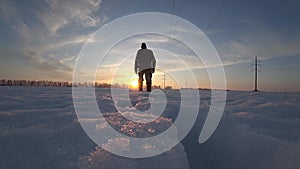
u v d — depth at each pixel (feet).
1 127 6.11
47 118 7.58
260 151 7.19
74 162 4.24
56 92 22.30
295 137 7.23
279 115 10.73
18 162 4.03
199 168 8.84
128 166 4.35
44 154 4.45
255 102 16.52
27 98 14.89
